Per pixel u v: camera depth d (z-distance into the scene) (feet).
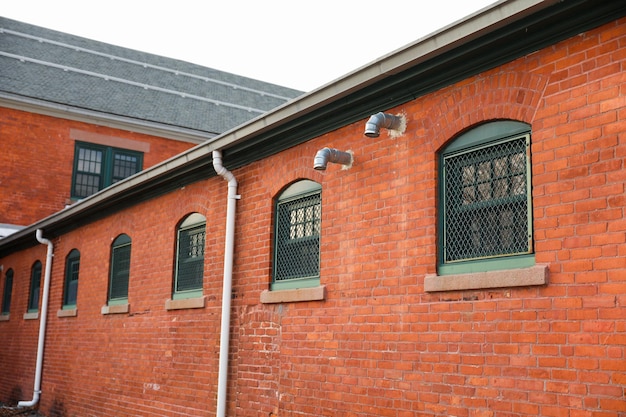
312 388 25.84
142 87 88.12
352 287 24.66
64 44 89.25
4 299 62.54
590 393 17.07
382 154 24.23
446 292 21.15
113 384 40.68
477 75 21.13
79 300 46.85
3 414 48.78
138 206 41.11
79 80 82.58
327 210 26.32
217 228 33.42
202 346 33.09
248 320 30.01
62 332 48.70
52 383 48.85
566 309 17.87
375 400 23.06
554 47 19.07
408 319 22.29
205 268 33.76
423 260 22.09
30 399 52.37
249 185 31.42
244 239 31.14
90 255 46.47
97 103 79.00
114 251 43.93
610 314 16.92
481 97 20.90
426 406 21.22
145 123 79.25
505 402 18.97
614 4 17.37
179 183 36.83
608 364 16.79
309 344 26.30
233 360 30.55
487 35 19.95
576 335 17.54
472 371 19.99
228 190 32.22
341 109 25.76
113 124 77.92
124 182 39.65
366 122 25.25
